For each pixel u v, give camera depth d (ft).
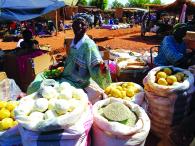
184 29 14.96
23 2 19.83
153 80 12.68
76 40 13.80
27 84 19.08
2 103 10.98
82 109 9.02
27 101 9.50
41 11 20.84
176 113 12.55
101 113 10.34
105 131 9.46
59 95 9.84
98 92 13.42
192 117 8.82
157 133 13.23
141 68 17.02
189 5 61.72
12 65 19.19
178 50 15.20
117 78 17.89
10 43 55.31
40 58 19.15
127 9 133.18
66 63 14.56
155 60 16.14
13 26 63.93
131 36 72.43
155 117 12.89
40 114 8.90
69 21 115.14
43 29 69.67
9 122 10.11
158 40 63.72
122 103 10.82
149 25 73.46
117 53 21.81
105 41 58.90
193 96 13.39
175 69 13.67
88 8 133.69
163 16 88.33
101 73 13.48
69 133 8.59
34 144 8.55
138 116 10.27
